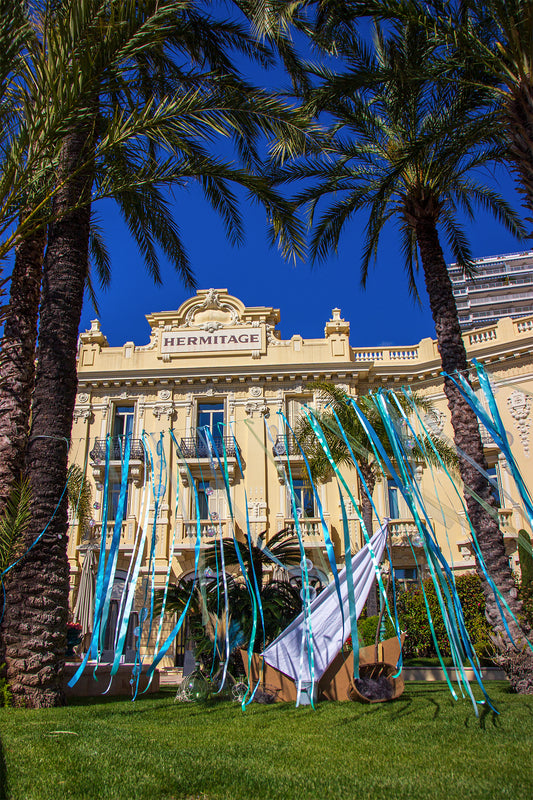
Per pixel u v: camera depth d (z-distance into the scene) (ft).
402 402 53.16
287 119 33.50
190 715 23.41
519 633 32.32
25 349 31.89
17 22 20.77
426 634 54.03
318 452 59.57
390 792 12.86
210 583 34.73
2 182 22.84
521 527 66.13
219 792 12.92
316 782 13.64
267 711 24.26
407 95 37.99
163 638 65.10
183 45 37.70
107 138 27.22
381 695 26.13
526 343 72.23
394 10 32.48
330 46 37.88
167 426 84.23
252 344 87.25
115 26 22.22
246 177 33.78
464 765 15.11
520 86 29.14
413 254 52.13
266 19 34.73
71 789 12.79
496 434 20.57
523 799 12.30
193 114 28.76
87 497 77.10
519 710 23.16
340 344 85.97
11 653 25.96
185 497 80.02
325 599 29.58
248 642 32.37
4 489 29.04
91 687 30.76
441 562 22.44
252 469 80.64
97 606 22.08
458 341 38.45
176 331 88.63
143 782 13.42
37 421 28.89
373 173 44.32
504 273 380.37
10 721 20.95
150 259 48.01
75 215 31.83
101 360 88.02
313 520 76.13
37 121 22.45
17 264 32.99
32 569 26.81
